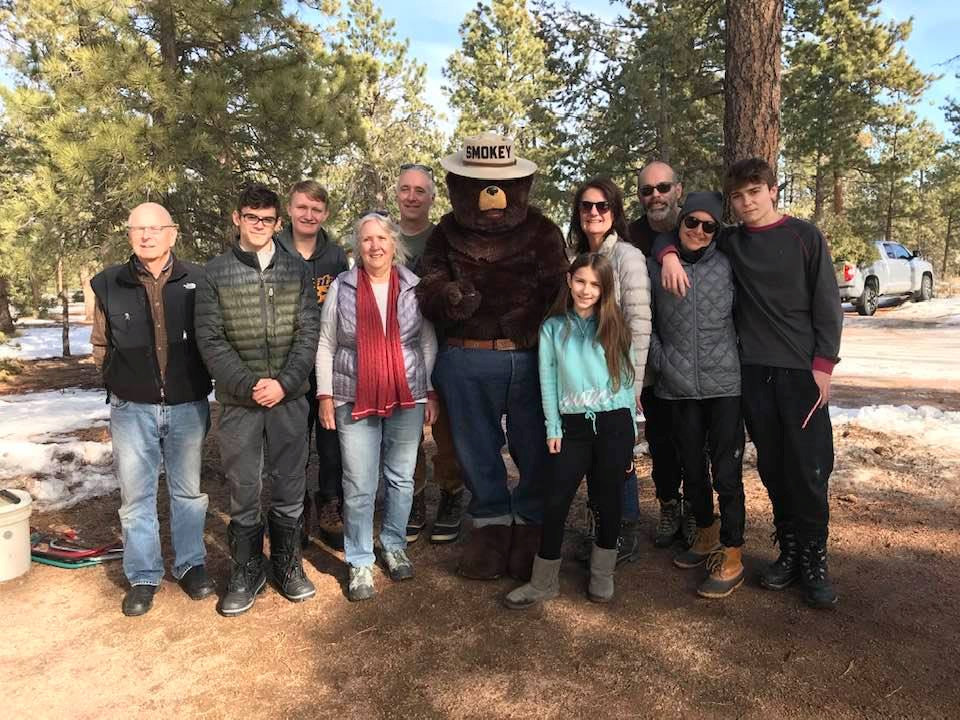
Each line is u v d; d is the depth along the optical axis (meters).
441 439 4.04
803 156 21.80
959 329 15.36
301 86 8.63
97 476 5.37
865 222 30.36
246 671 2.84
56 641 3.10
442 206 25.48
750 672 2.74
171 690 2.73
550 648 2.95
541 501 3.59
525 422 3.53
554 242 3.53
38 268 9.58
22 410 8.24
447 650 2.96
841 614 3.16
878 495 4.59
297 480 3.41
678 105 18.16
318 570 3.81
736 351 3.32
